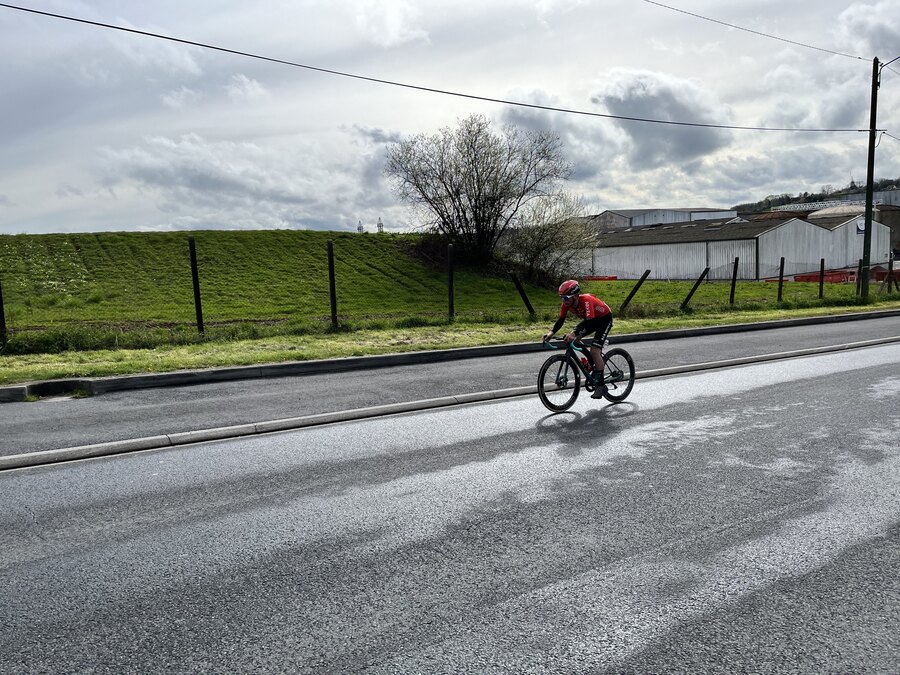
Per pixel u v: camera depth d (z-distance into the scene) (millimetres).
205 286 27594
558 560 4125
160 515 4992
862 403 8492
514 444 6797
